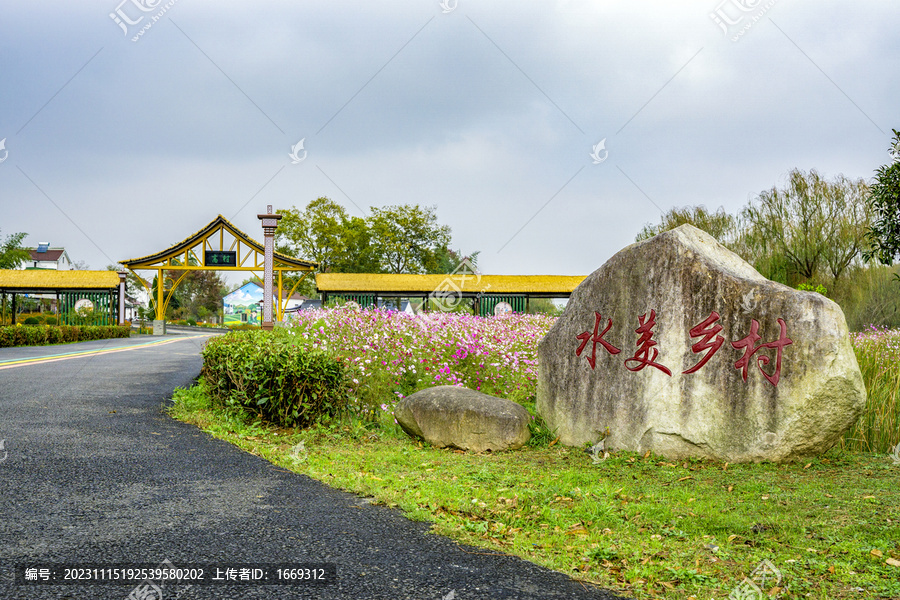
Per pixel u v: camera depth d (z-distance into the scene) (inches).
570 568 126.5
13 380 401.4
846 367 209.6
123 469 192.4
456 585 115.3
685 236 243.3
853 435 262.1
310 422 285.7
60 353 693.9
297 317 496.7
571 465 222.7
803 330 214.1
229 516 150.6
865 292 850.1
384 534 141.9
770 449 216.4
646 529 151.7
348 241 1747.0
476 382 354.6
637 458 231.5
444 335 382.0
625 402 243.1
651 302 242.2
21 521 141.7
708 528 151.6
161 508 155.2
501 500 173.3
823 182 946.1
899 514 161.0
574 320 264.1
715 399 225.6
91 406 307.0
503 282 1222.3
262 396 284.0
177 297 2497.5
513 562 128.3
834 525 153.3
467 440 249.3
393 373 333.7
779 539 144.1
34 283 1353.3
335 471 203.0
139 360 595.2
